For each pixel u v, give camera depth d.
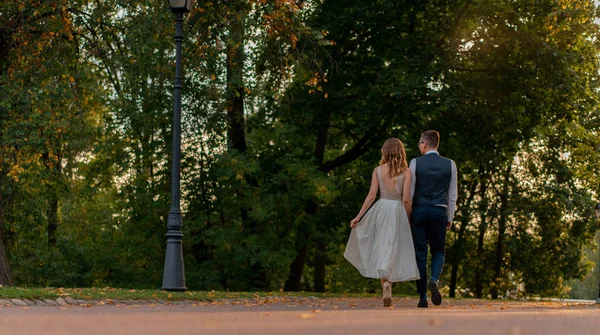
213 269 20.91
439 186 8.14
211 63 17.38
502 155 21.62
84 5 16.00
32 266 22.39
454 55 19.30
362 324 3.98
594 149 24.30
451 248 28.22
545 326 4.06
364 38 20.22
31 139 13.95
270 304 9.63
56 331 3.55
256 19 14.45
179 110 12.13
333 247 30.03
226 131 20.19
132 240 22.00
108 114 20.42
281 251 20.94
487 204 26.03
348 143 25.70
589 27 19.61
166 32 16.00
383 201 8.09
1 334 3.42
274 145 22.53
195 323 4.13
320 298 11.95
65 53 15.23
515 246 26.98
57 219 26.19
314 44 15.45
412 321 4.27
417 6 19.59
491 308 7.98
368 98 19.52
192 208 20.39
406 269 8.02
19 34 14.23
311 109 20.44
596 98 20.53
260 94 19.88
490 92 20.22
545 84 19.88
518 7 19.83
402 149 8.20
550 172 26.66
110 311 6.46
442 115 20.27
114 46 16.70
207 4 14.10
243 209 21.36
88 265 25.97
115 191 25.36
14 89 14.08
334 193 20.41
